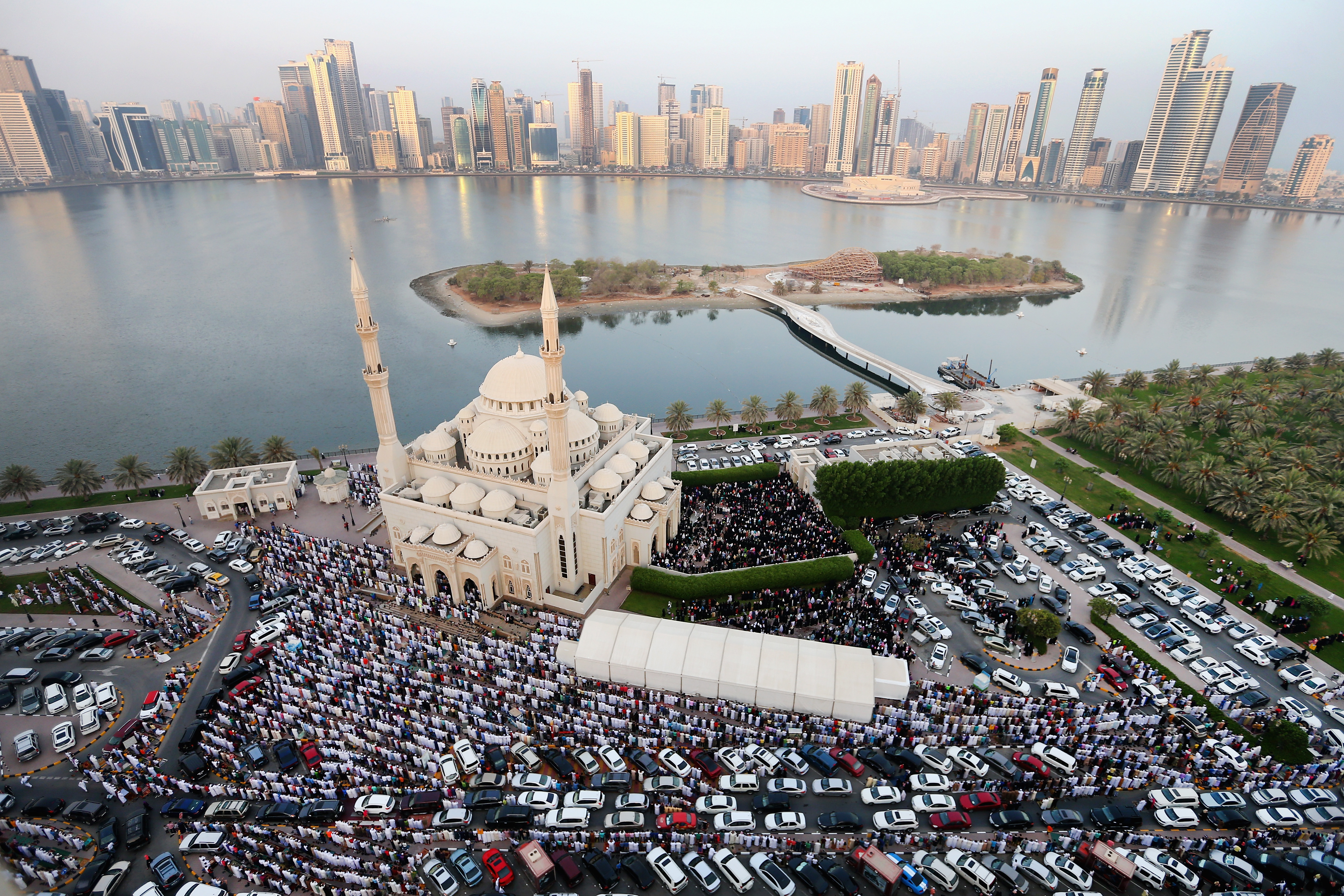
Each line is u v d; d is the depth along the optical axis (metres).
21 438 192.62
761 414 177.12
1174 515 136.88
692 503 137.25
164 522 132.00
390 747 78.31
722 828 69.31
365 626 99.94
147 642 97.38
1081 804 73.56
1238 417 164.75
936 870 64.50
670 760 76.75
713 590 106.75
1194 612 105.69
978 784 75.38
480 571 103.44
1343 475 136.75
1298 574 118.19
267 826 70.50
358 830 69.12
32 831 69.69
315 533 128.50
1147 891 64.94
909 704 85.81
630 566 118.75
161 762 77.81
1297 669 93.75
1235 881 64.69
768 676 86.25
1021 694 89.50
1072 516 133.75
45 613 105.31
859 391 190.00
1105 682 92.25
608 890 64.19
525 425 119.12
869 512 128.75
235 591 109.56
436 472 118.56
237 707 85.12
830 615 102.62
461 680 87.81
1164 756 78.38
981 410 194.12
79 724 82.94
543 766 77.88
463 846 68.62
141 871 66.56
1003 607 104.69
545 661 92.25
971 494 132.00
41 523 128.25
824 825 69.62
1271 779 75.94
